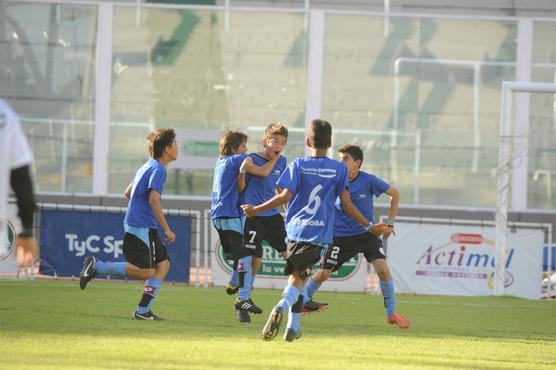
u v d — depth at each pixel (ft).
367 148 237.25
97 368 71.61
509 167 172.04
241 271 114.62
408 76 237.04
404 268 175.11
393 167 237.04
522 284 176.65
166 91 236.84
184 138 235.81
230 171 119.65
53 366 71.77
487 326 121.60
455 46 237.04
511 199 233.96
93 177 235.40
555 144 233.35
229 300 144.05
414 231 175.32
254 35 237.45
